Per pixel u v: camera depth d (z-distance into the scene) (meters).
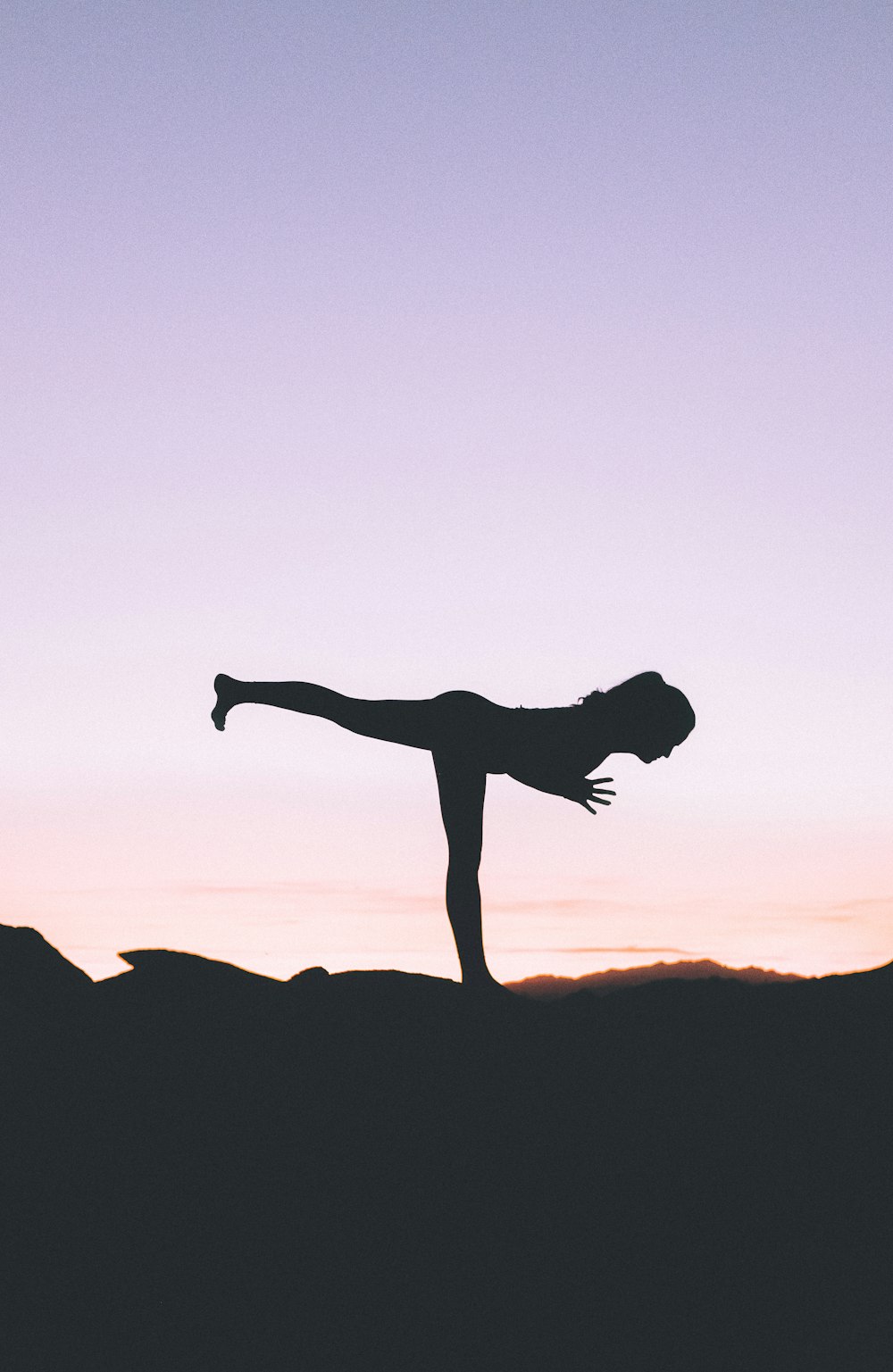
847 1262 3.79
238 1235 3.93
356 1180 3.99
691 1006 4.62
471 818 5.09
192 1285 3.86
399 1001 4.62
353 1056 4.36
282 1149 4.08
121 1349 3.78
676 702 5.31
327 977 4.87
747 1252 3.82
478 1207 3.93
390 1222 3.91
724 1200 3.91
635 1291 3.78
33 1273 3.87
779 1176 3.96
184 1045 4.43
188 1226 3.95
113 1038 4.47
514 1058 4.34
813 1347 3.66
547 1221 3.89
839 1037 4.38
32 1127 4.12
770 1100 4.15
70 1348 3.77
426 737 5.19
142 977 4.81
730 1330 3.71
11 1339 3.76
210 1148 4.10
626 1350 3.68
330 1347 3.75
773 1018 4.53
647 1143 4.05
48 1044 4.41
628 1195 3.93
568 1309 3.77
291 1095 4.22
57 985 4.72
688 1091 4.19
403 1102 4.18
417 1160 4.03
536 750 5.16
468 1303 3.78
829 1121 4.07
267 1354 3.75
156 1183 4.02
